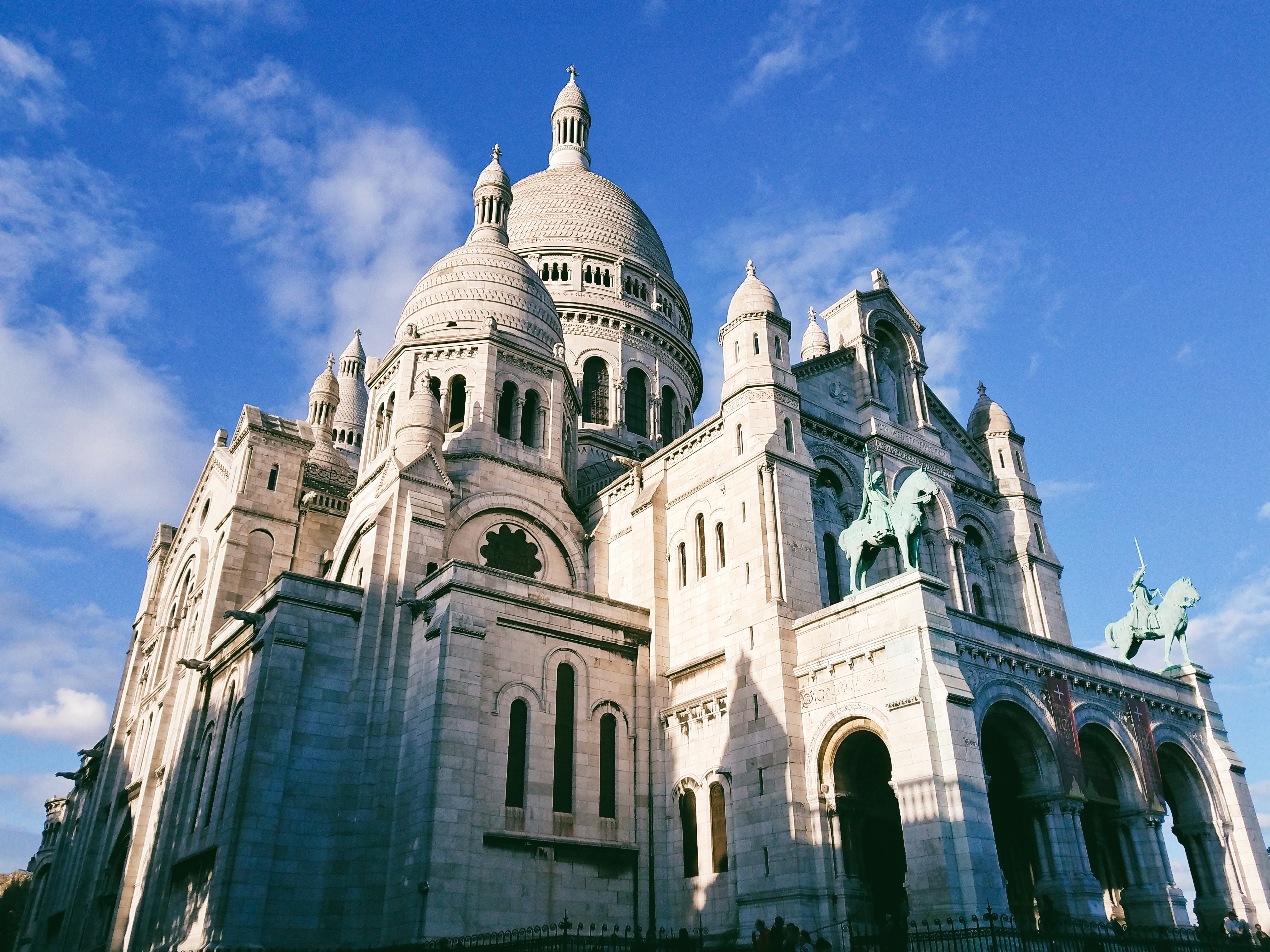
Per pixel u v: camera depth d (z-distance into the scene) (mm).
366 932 34875
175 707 49125
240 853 34750
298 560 53156
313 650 39438
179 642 55438
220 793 38625
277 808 36188
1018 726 35281
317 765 37781
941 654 32531
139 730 56281
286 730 37531
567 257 73750
